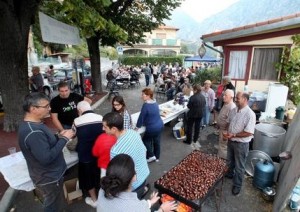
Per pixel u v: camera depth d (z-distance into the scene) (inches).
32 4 209.6
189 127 216.8
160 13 467.8
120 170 56.2
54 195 94.5
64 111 144.6
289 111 211.2
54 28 215.2
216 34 293.3
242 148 131.3
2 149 192.1
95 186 125.0
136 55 1561.3
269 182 139.9
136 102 439.5
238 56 299.1
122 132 96.1
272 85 238.5
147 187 139.6
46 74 574.9
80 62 507.5
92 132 112.6
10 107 229.5
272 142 163.0
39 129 82.8
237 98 131.4
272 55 281.1
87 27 260.7
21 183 97.7
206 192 99.2
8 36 211.0
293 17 243.9
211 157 128.3
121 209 53.7
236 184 137.7
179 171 114.6
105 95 488.1
